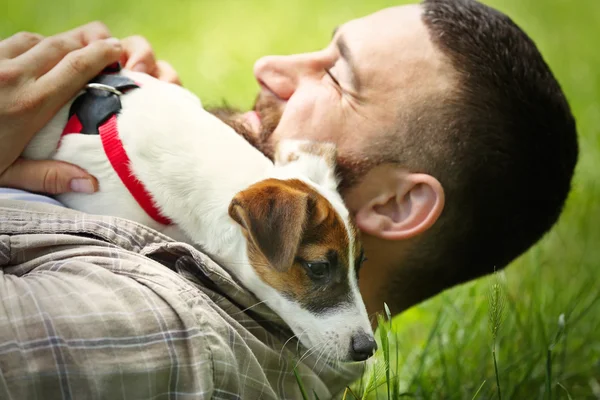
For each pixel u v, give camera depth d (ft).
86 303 7.23
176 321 7.42
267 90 10.65
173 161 9.55
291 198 8.46
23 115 9.13
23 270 7.98
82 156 9.46
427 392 11.14
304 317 9.14
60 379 6.88
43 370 6.84
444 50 10.09
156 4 26.04
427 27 10.27
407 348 12.63
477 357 12.08
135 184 9.47
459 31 10.19
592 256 15.28
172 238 9.61
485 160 9.99
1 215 8.27
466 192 10.09
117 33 24.22
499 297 8.73
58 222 8.29
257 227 8.39
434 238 10.25
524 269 14.75
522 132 10.12
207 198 9.46
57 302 7.19
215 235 9.44
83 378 6.93
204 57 23.17
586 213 16.22
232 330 7.87
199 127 9.87
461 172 9.96
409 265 10.39
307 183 9.33
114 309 7.25
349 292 9.19
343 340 9.00
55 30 23.07
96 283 7.49
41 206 8.55
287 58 10.57
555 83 10.66
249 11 26.78
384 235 9.96
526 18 27.20
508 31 10.44
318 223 9.02
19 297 7.21
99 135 9.52
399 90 9.98
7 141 9.08
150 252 8.37
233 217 8.83
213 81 21.67
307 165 9.61
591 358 12.35
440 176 9.94
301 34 25.14
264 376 7.97
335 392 9.82
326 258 9.03
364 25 10.52
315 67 10.48
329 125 10.00
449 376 11.67
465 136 9.89
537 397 11.02
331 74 10.33
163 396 7.24
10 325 6.96
